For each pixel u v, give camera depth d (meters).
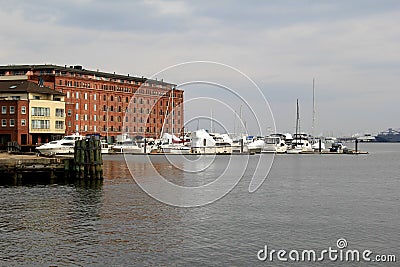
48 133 102.19
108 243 25.28
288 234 27.84
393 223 31.00
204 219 31.44
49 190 43.31
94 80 128.75
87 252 23.73
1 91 100.69
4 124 98.25
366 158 119.38
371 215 33.69
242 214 33.38
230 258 23.33
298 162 97.94
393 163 97.50
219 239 26.48
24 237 26.25
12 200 37.78
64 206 35.31
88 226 28.91
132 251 24.02
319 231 28.67
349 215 33.59
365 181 57.84
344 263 22.97
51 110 102.75
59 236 26.52
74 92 125.19
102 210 33.88
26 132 98.75
